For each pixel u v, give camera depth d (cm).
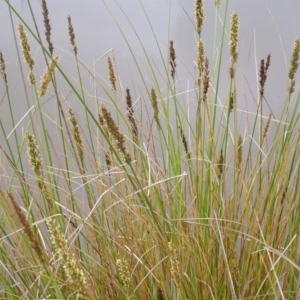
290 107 114
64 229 109
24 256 103
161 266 103
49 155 111
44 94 107
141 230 108
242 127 135
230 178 120
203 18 107
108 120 94
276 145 112
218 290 106
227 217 107
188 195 114
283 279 108
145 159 110
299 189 108
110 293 104
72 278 85
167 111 114
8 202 102
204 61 109
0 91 152
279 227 108
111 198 110
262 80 109
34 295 104
